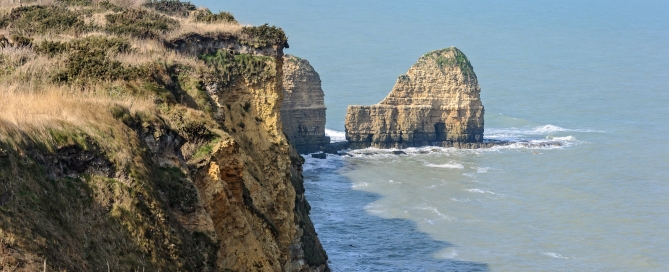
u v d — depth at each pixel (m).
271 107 52.25
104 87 38.44
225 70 50.84
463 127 162.50
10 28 52.62
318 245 66.44
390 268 82.69
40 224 23.58
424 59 163.50
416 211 107.25
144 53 45.47
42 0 63.78
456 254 88.62
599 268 85.94
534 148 162.38
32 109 29.47
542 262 87.00
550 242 94.56
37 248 22.52
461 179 131.50
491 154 155.75
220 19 60.94
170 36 52.12
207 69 48.41
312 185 124.50
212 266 31.27
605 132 182.38
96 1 68.62
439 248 90.50
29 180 24.66
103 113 31.70
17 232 22.47
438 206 110.69
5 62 40.28
